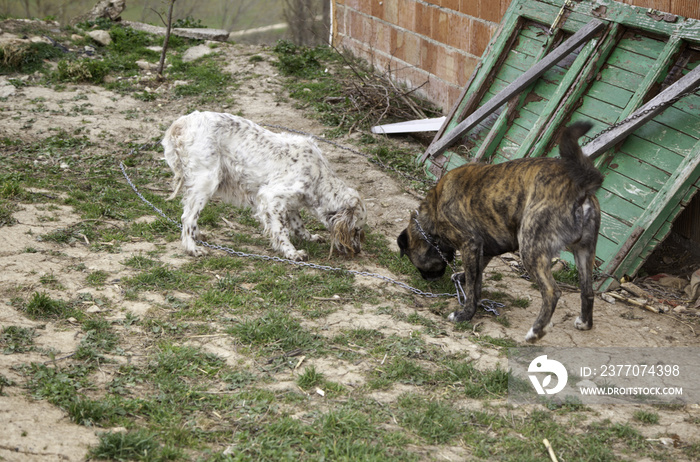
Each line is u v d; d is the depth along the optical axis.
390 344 4.75
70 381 3.84
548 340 5.07
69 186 7.61
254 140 6.29
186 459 3.26
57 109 10.62
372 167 9.02
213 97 11.62
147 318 4.84
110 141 9.49
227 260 6.00
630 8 7.21
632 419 4.00
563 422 3.93
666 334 5.29
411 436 3.65
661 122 6.52
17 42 12.69
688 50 6.64
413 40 11.73
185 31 15.31
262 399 3.89
